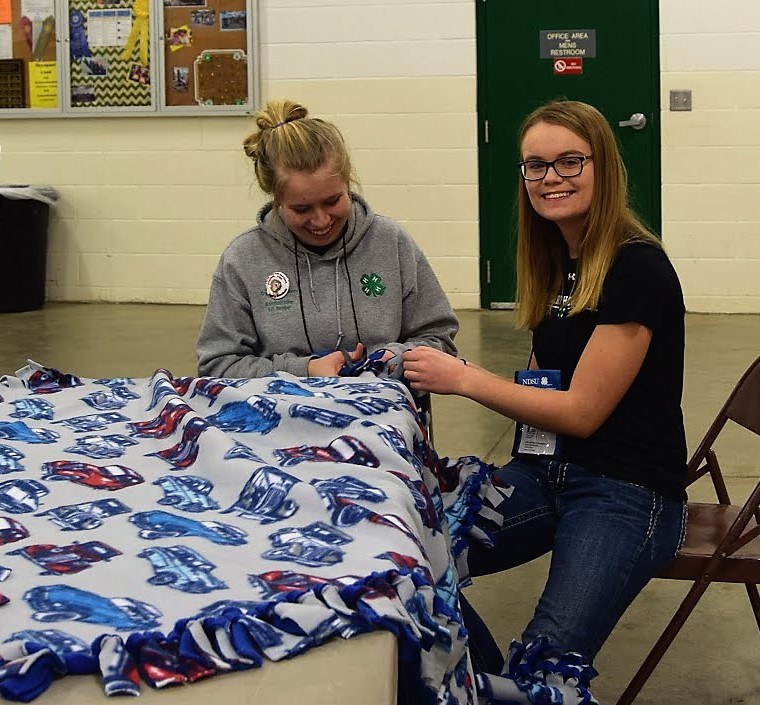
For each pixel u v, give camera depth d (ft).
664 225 20.65
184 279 22.47
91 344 17.98
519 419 5.42
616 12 20.20
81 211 22.53
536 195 5.51
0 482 3.96
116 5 21.58
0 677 2.42
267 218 6.59
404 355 5.62
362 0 20.90
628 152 20.54
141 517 3.54
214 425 4.71
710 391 14.37
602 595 4.96
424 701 2.90
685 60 20.12
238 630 2.61
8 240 21.29
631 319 5.21
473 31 20.67
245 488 3.74
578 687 4.47
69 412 5.20
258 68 21.36
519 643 4.76
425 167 21.21
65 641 2.58
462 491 5.37
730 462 11.33
